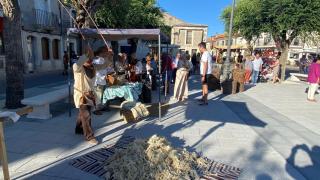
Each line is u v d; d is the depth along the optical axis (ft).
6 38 24.80
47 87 43.78
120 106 23.95
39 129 19.74
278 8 57.41
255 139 19.36
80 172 13.46
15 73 25.08
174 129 20.75
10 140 17.40
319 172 14.60
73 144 17.01
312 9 56.29
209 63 29.58
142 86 29.35
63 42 87.30
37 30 75.15
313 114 28.50
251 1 64.90
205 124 22.47
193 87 45.27
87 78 17.12
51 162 14.46
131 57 34.06
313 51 159.53
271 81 60.08
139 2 83.20
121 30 24.71
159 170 13.00
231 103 32.40
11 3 24.23
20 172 13.35
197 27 162.50
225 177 13.52
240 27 67.31
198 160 14.87
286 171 14.56
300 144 18.76
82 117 17.07
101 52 19.42
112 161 14.02
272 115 27.25
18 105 25.48
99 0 34.88
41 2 77.41
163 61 39.14
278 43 62.80
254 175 13.96
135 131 19.95
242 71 42.52
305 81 59.11
